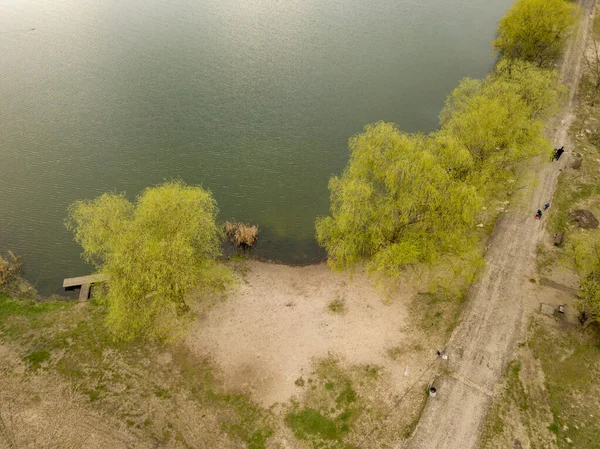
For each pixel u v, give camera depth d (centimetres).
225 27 9169
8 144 5912
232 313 4016
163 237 3559
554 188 4991
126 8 10288
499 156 4484
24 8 10412
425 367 3469
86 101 6844
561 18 6669
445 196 3609
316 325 3891
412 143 3972
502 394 3231
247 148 5916
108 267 3581
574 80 7031
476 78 7231
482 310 3816
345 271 4403
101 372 3531
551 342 3531
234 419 3244
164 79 7394
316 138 6094
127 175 5456
